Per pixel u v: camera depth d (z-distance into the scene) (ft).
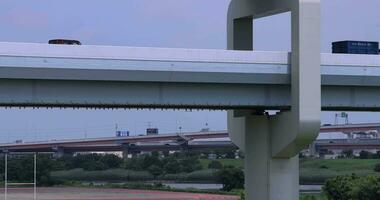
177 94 170.71
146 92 168.55
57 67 160.56
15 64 158.10
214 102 173.68
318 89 171.32
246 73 173.27
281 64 175.94
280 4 179.22
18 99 160.76
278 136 178.40
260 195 182.80
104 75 163.63
